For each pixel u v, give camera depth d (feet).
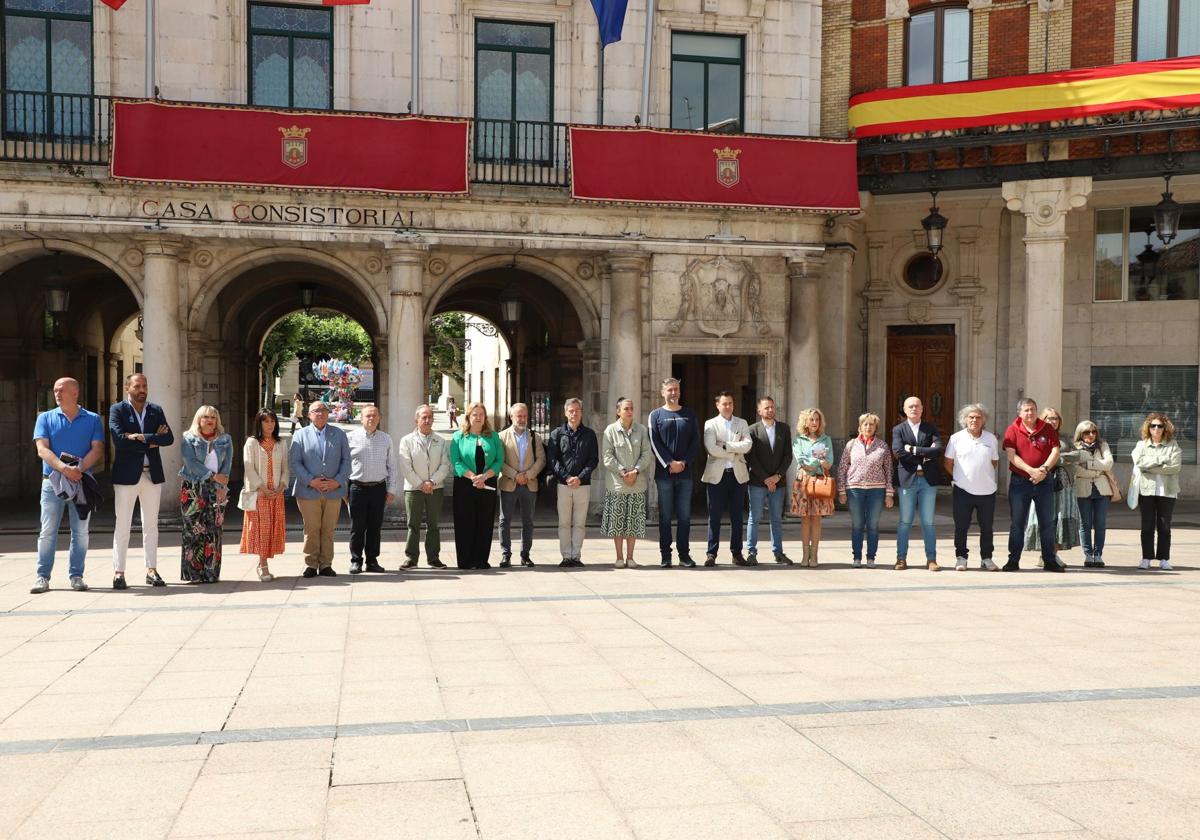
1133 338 69.10
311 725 18.98
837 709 20.07
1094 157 58.80
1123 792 15.76
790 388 60.75
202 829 14.30
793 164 57.98
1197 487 67.67
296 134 52.75
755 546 40.81
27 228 52.16
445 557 43.65
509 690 21.42
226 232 53.52
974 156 60.80
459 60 58.13
